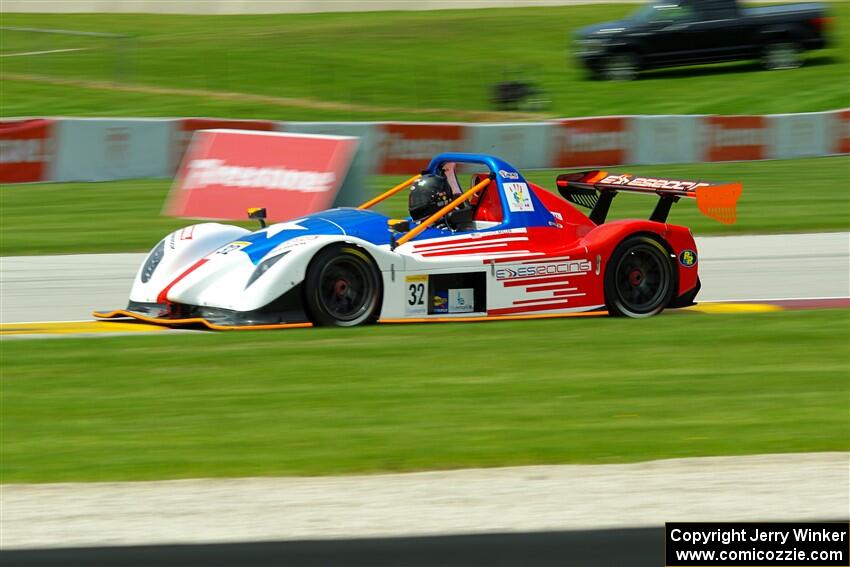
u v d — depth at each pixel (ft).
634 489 60.75
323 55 336.70
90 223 167.84
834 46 324.19
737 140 229.25
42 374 87.45
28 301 119.65
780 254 148.56
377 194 192.54
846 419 75.41
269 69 316.40
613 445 69.51
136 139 202.28
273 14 445.37
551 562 51.44
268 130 205.77
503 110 270.46
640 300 108.17
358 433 72.08
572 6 437.99
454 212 105.91
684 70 306.76
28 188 193.47
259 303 95.96
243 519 56.54
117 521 56.39
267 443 70.08
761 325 105.19
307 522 56.03
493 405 78.64
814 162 227.40
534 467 65.10
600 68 296.10
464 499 59.31
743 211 180.65
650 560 51.62
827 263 141.90
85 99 263.90
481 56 336.70
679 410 77.61
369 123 206.59
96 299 120.88
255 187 166.40
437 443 69.87
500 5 450.30
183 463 66.28
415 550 52.70
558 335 99.50
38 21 413.39
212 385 83.61
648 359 91.91
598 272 105.81
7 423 75.05
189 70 312.71
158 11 454.81
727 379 86.12
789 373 87.97
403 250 100.89
